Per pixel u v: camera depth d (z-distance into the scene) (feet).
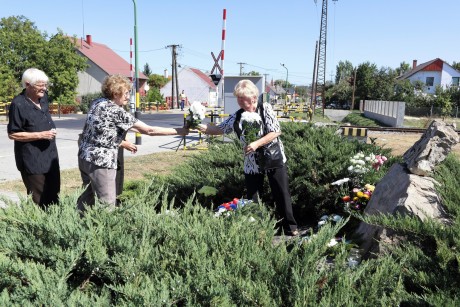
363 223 13.20
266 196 17.61
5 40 134.31
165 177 20.13
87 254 7.54
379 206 12.91
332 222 14.29
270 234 9.41
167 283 7.18
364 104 180.96
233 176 18.58
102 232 8.04
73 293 6.75
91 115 13.34
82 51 180.86
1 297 6.38
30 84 14.70
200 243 8.27
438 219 11.10
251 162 15.15
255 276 7.76
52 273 7.13
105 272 7.55
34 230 8.24
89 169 13.37
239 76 43.57
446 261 8.90
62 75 142.10
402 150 49.93
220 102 47.73
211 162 20.56
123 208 9.14
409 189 11.82
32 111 14.83
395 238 11.14
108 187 13.48
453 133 12.53
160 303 6.57
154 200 10.37
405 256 9.04
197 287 7.01
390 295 7.50
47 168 15.30
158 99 181.57
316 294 7.37
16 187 25.38
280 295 7.36
